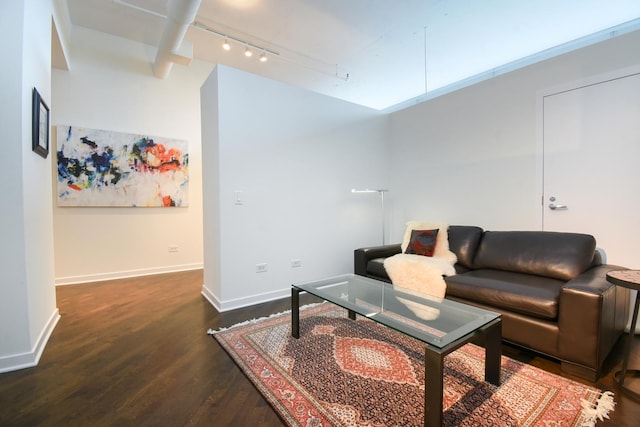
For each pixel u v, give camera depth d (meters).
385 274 3.01
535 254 2.55
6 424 1.39
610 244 2.55
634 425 1.36
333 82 5.00
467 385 1.66
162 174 4.52
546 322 1.87
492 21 3.26
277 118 3.29
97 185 4.05
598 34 3.43
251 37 3.70
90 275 4.06
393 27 3.44
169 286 3.78
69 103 3.88
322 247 3.68
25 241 1.88
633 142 2.43
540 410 1.46
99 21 3.79
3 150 1.81
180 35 3.27
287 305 3.05
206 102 3.24
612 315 1.85
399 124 4.32
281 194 3.32
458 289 2.36
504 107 3.22
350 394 1.60
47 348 2.12
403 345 2.14
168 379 1.75
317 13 3.21
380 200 4.33
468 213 3.55
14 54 1.84
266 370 1.82
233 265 2.99
